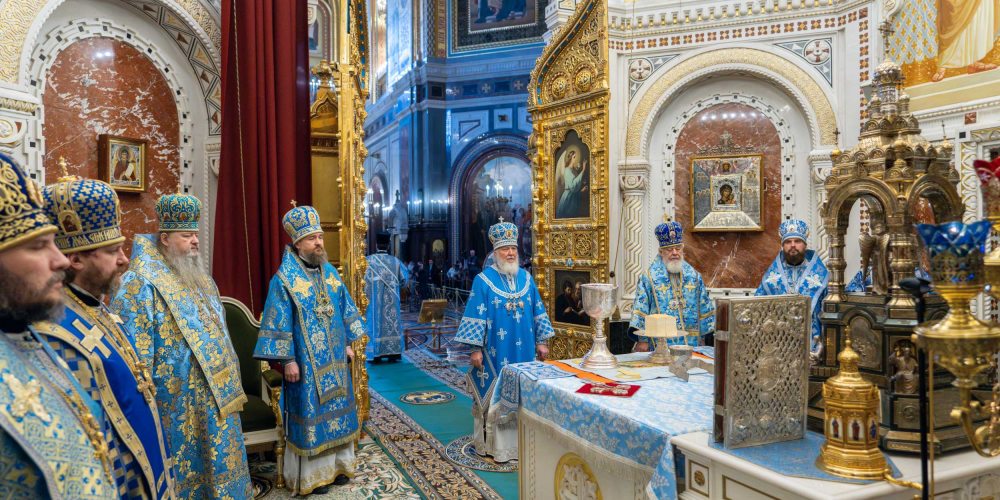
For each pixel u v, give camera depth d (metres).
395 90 19.20
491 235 4.48
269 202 4.29
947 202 1.80
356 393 4.66
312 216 3.72
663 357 3.08
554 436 2.54
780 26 5.20
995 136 4.00
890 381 1.65
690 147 5.56
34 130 3.61
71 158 3.86
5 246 1.09
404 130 18.66
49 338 1.41
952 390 1.64
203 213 4.52
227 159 4.21
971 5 4.13
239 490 2.86
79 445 1.07
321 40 5.30
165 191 4.36
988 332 1.15
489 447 4.10
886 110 1.83
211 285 3.04
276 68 4.36
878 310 1.72
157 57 4.30
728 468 1.66
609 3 5.48
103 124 4.04
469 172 17.75
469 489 3.61
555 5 5.84
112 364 1.55
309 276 3.68
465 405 5.70
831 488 1.42
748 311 1.71
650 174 5.59
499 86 17.38
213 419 2.80
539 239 5.52
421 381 6.81
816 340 1.97
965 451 1.63
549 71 5.39
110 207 1.80
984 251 1.15
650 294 4.25
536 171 5.50
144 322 2.67
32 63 3.66
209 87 4.53
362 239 4.89
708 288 5.47
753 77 5.34
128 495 1.52
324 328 3.61
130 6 4.14
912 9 4.55
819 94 5.06
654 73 5.51
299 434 3.48
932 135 4.41
